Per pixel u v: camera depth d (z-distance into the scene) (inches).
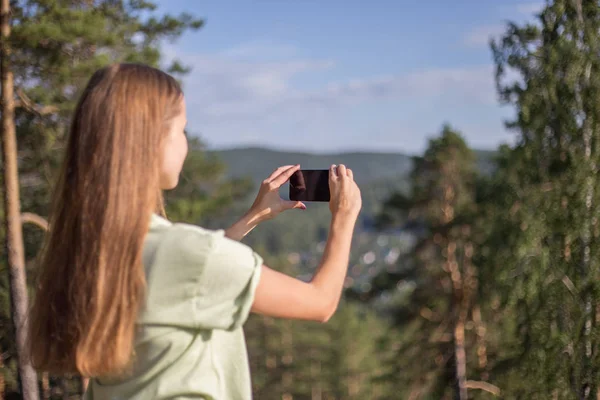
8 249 456.8
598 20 431.5
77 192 54.4
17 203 461.1
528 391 427.8
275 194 77.2
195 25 538.9
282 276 56.6
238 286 54.0
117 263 53.2
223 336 57.4
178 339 54.4
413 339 861.2
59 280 54.7
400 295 964.0
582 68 428.1
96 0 507.2
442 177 911.7
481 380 777.6
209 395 55.0
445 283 862.5
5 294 541.3
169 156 57.7
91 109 55.5
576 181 426.3
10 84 450.9
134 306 53.2
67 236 54.7
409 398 837.2
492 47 455.2
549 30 437.1
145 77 57.2
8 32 441.1
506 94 451.5
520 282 434.3
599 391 394.9
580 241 425.4
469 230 838.5
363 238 4621.1
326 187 76.0
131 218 53.7
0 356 509.0
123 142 54.7
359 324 1668.3
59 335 54.2
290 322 1601.9
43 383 451.5
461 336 810.8
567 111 429.4
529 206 443.5
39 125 483.2
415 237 930.7
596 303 404.2
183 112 59.3
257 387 1616.6
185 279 53.6
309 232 5590.6
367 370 1596.9
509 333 671.8
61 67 434.6
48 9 450.0
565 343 406.0
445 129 921.5
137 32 536.1
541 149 446.0
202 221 746.2
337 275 58.8
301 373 1600.6
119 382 55.6
